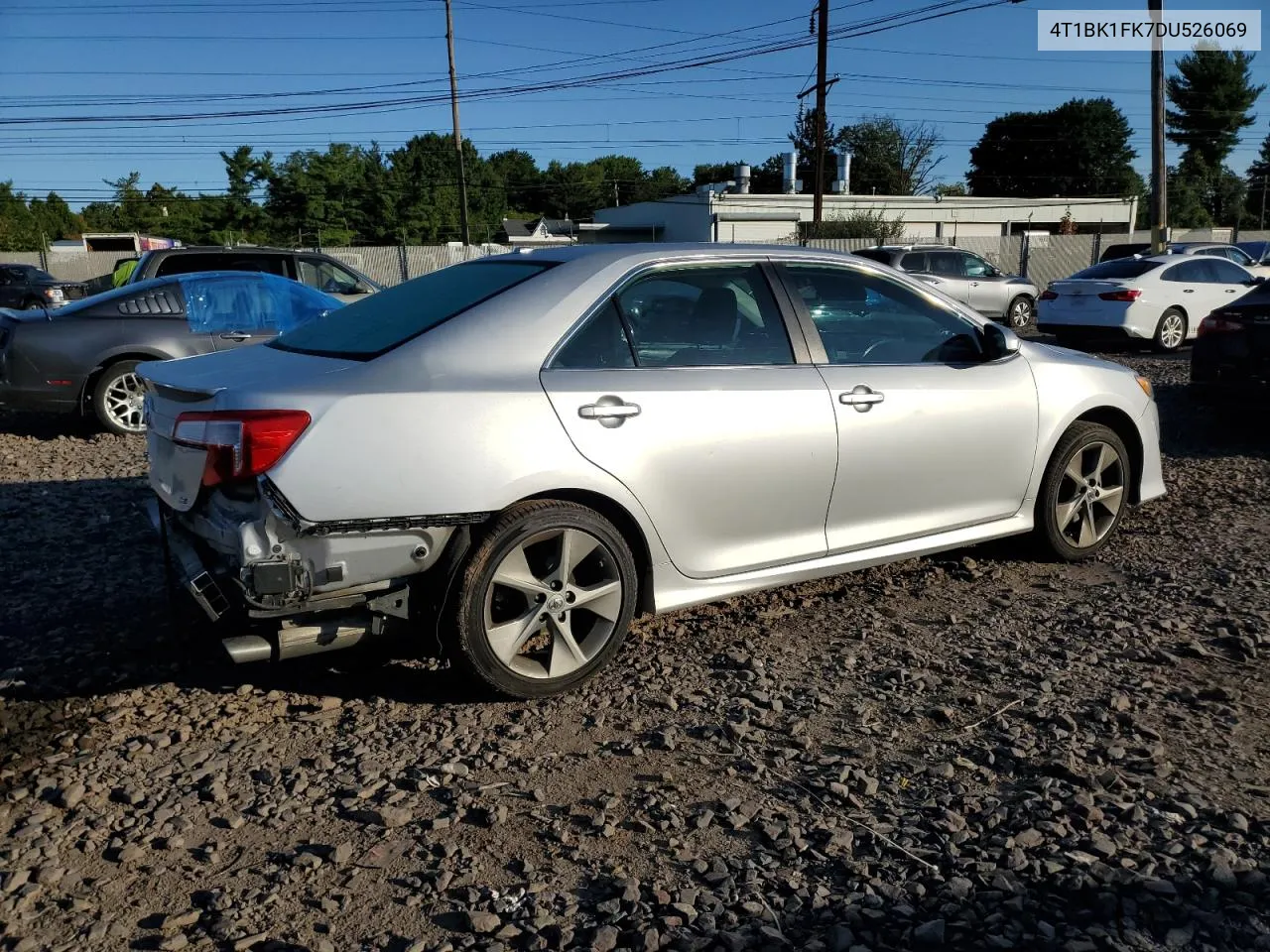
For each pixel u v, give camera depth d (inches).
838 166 1936.5
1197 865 108.0
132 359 362.0
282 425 128.3
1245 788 123.6
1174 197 2746.1
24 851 112.0
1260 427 356.2
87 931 99.0
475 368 141.6
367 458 131.3
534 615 145.1
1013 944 96.4
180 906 103.1
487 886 106.0
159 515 159.8
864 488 173.2
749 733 138.4
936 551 187.9
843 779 126.0
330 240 2161.7
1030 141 3132.4
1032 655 163.3
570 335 148.9
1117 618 178.2
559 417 142.8
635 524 151.8
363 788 124.5
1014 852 109.7
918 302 187.3
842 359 175.2
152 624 175.2
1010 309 824.9
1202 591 190.5
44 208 2746.1
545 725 141.6
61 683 152.7
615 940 97.0
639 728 140.6
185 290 372.8
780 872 108.0
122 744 135.6
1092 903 102.2
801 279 173.5
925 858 109.9
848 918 100.3
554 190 4010.8
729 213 1704.0
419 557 137.0
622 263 157.1
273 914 101.7
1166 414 385.1
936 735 137.7
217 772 128.6
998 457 190.1
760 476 160.7
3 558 211.0
